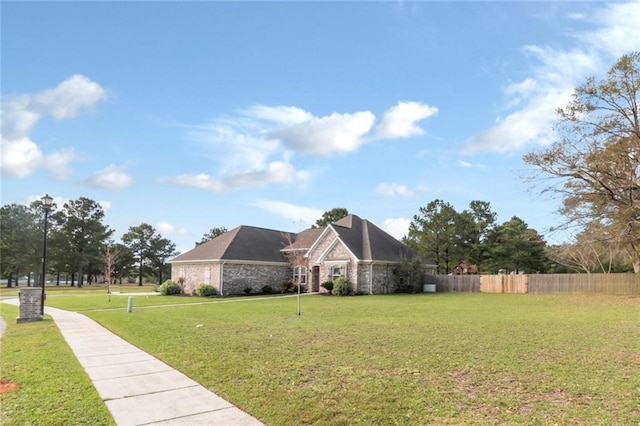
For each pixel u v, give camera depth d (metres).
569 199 26.91
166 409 5.82
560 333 12.16
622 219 25.58
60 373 7.81
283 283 37.56
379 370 7.82
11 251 57.78
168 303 25.34
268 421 5.38
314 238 39.38
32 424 5.24
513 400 6.10
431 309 19.89
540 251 50.66
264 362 8.49
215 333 12.33
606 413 5.54
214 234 75.06
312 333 12.27
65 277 86.81
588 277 31.80
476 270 48.56
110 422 5.33
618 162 24.61
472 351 9.53
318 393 6.46
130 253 69.75
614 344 10.38
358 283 32.91
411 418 5.43
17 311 21.31
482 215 53.22
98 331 13.31
